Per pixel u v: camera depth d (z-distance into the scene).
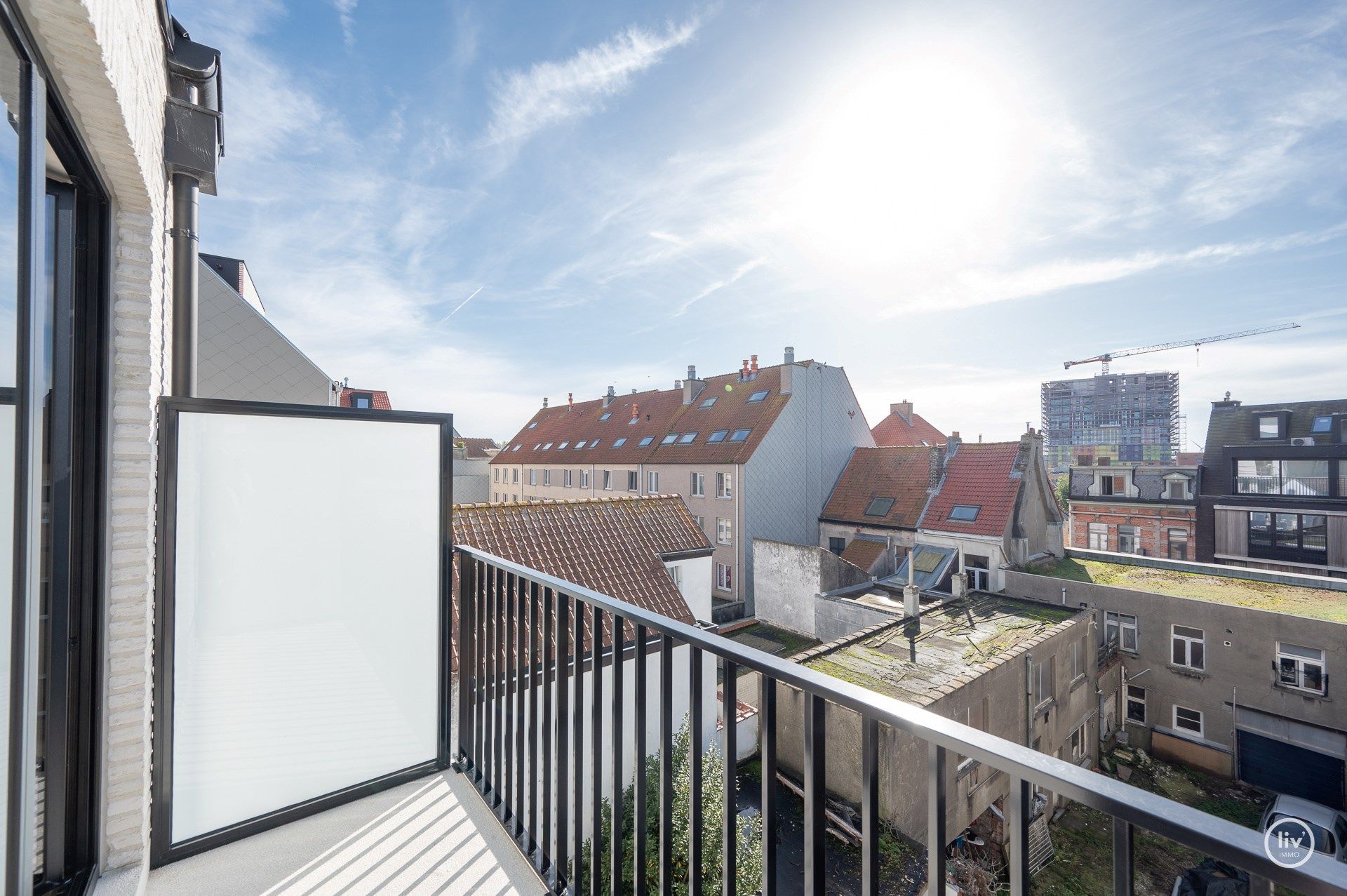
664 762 1.52
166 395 2.49
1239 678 14.12
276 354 8.05
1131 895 0.69
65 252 1.73
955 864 9.56
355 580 2.65
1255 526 23.02
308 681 2.52
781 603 19.47
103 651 1.85
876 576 20.19
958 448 21.80
